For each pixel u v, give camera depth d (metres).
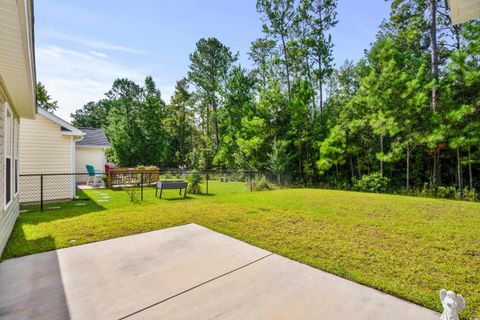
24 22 2.09
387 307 2.09
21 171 7.12
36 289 2.33
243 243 3.73
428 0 11.27
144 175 12.48
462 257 3.23
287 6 16.16
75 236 3.96
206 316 1.96
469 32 9.01
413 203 7.52
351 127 11.74
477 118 9.10
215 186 12.92
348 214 5.86
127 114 23.62
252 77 20.25
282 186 13.18
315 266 2.92
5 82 3.57
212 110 24.34
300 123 14.41
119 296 2.23
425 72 11.45
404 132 10.95
